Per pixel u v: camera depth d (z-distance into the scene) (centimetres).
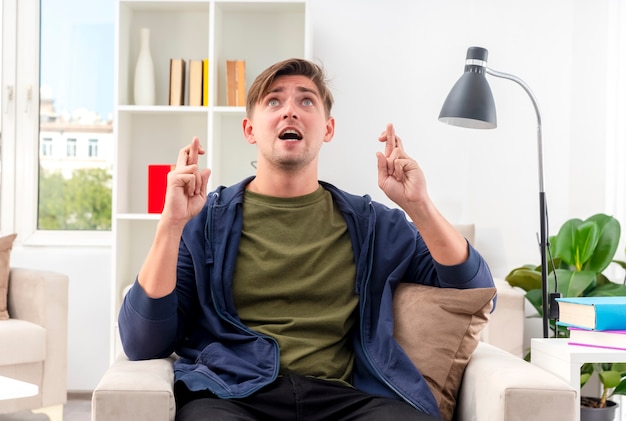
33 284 342
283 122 206
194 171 193
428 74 402
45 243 424
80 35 428
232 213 211
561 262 357
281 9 395
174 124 406
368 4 403
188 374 191
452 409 201
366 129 403
